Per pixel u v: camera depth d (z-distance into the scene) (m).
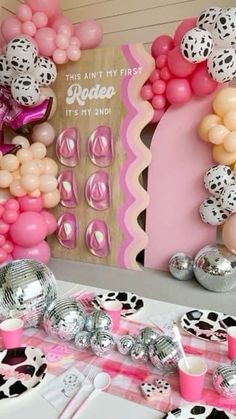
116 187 2.73
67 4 3.32
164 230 2.65
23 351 1.47
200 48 2.19
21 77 2.58
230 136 2.25
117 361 1.45
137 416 1.23
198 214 2.54
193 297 2.33
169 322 1.70
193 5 2.85
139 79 2.60
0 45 2.80
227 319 1.73
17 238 2.56
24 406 1.27
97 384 1.34
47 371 1.40
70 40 2.73
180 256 2.53
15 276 1.58
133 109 2.64
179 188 2.58
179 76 2.40
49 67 2.68
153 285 2.48
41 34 2.67
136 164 2.66
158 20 2.99
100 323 1.55
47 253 2.75
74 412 1.24
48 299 1.61
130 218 2.71
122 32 3.14
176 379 1.37
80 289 2.03
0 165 2.60
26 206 2.61
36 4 2.68
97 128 2.76
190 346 1.55
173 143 2.57
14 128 2.82
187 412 1.21
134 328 1.66
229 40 2.21
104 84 2.72
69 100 2.85
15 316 1.56
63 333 1.51
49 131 2.86
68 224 2.90
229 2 2.72
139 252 2.73
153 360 1.39
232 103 2.29
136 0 3.05
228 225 2.33
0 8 3.15
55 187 2.69
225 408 1.26
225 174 2.34
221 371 1.31
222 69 2.22
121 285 2.48
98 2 3.20
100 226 2.80
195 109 2.50
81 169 2.84
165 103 2.54
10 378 1.36
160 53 2.49
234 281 2.34
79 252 2.90
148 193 2.67
